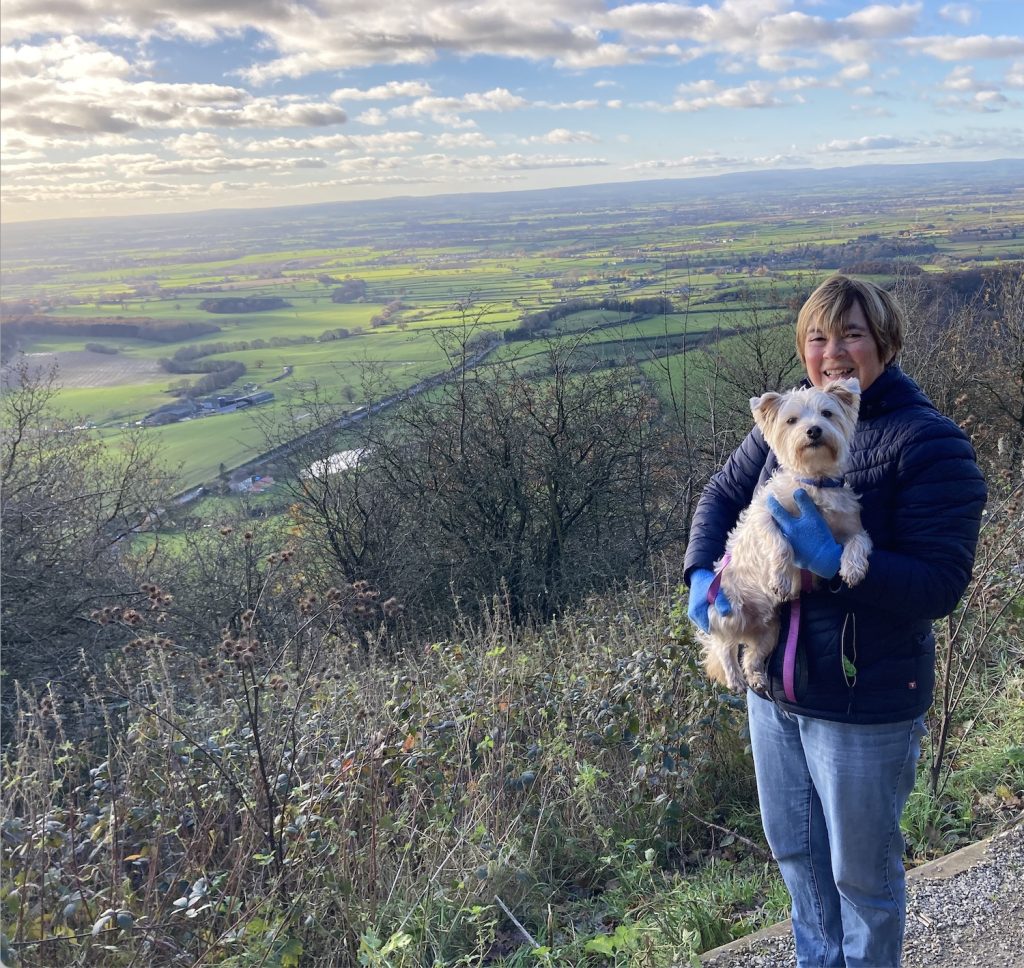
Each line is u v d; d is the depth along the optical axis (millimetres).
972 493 2518
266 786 4195
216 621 15969
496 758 5109
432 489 19391
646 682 5527
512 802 4957
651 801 5094
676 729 5184
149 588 4816
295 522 19125
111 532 19312
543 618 18844
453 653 6629
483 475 19547
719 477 3312
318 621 8883
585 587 19203
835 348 2914
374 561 18516
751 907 4047
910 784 2666
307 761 5141
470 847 4449
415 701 5547
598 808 4996
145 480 21047
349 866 4383
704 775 5289
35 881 3656
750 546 2801
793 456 2744
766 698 2834
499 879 4410
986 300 20766
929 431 2570
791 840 2873
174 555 19109
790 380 19609
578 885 4727
